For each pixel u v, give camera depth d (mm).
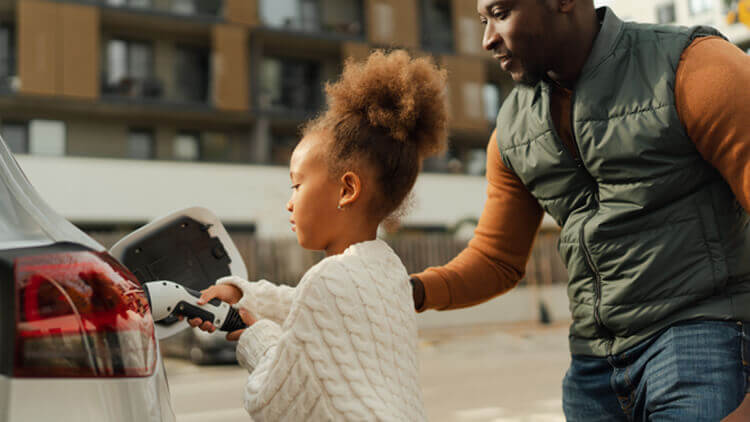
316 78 21906
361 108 1235
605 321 1447
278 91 21391
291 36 20844
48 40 18203
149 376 922
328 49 21641
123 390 865
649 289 1372
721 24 17484
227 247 1396
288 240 13758
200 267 1378
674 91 1305
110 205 16422
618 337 1446
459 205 19547
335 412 1055
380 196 1240
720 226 1342
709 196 1344
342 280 1106
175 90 20031
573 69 1414
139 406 881
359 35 22016
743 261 1347
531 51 1385
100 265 891
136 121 19625
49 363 805
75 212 16156
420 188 19219
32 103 18188
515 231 1732
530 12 1350
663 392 1326
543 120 1492
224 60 19984
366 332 1103
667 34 1355
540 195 1575
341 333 1084
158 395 936
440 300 1671
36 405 787
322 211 1236
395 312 1168
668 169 1331
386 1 22000
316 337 1073
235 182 17406
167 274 1342
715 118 1249
